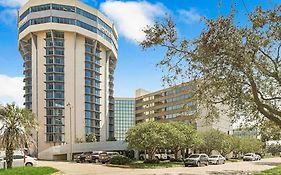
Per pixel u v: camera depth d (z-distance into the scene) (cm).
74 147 7612
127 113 15388
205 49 1437
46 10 10212
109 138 11344
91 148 7338
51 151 8056
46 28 10138
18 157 3719
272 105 1688
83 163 5250
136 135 4572
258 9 1469
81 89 10594
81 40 10756
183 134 4919
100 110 11331
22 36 10619
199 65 1504
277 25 1471
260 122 1828
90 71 10906
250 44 1432
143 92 14100
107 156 5247
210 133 6456
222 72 1460
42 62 10319
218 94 1563
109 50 11894
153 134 4456
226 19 1424
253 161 6250
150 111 12644
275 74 1529
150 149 4716
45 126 10106
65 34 10456
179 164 4531
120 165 4122
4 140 3009
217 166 4356
